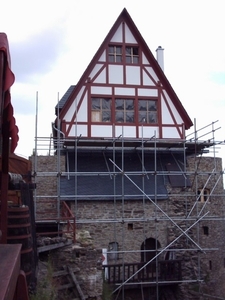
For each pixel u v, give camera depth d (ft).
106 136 58.85
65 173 50.42
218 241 57.31
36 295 27.76
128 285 47.24
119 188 53.88
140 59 61.36
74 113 58.39
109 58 60.64
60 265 38.93
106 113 59.82
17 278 10.30
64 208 51.83
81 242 40.60
